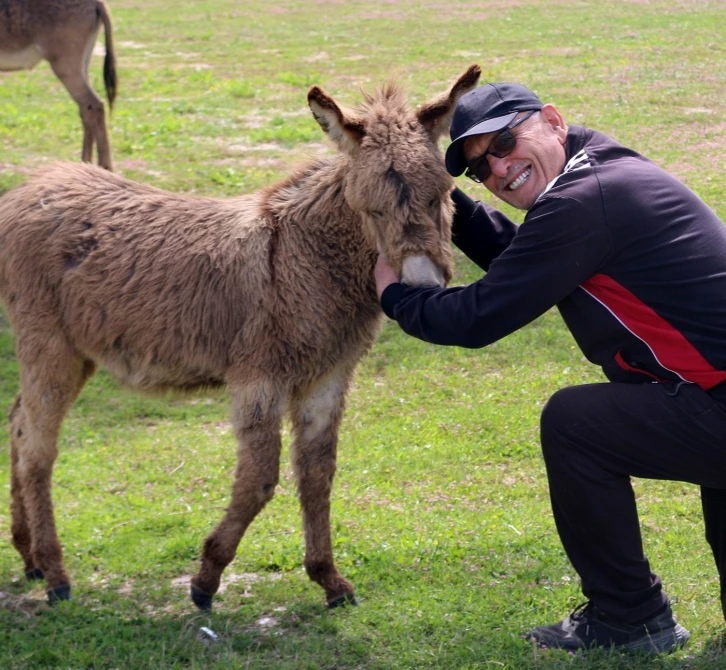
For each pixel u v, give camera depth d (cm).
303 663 344
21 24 1011
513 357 680
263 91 1370
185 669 342
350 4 2330
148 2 2491
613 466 329
